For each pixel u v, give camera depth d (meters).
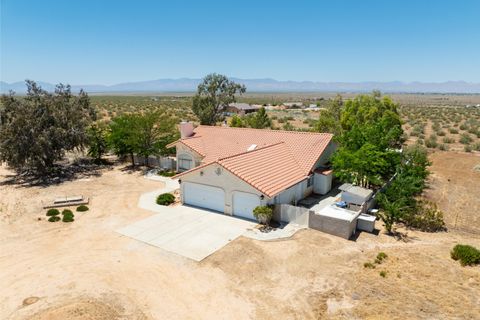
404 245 17.72
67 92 33.47
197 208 23.27
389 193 22.42
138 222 20.88
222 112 62.38
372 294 13.43
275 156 25.88
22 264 15.87
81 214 22.28
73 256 16.66
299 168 25.20
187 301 13.14
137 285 14.19
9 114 29.30
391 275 14.75
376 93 44.84
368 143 24.39
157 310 12.61
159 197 24.41
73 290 13.79
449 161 38.47
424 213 20.55
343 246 17.56
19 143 28.64
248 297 13.40
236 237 18.70
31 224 20.64
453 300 12.98
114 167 35.66
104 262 16.05
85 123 33.69
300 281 14.45
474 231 19.81
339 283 14.23
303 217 20.02
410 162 27.45
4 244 17.95
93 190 27.62
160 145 34.84
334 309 12.60
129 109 106.12
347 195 21.53
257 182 20.92
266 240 18.30
